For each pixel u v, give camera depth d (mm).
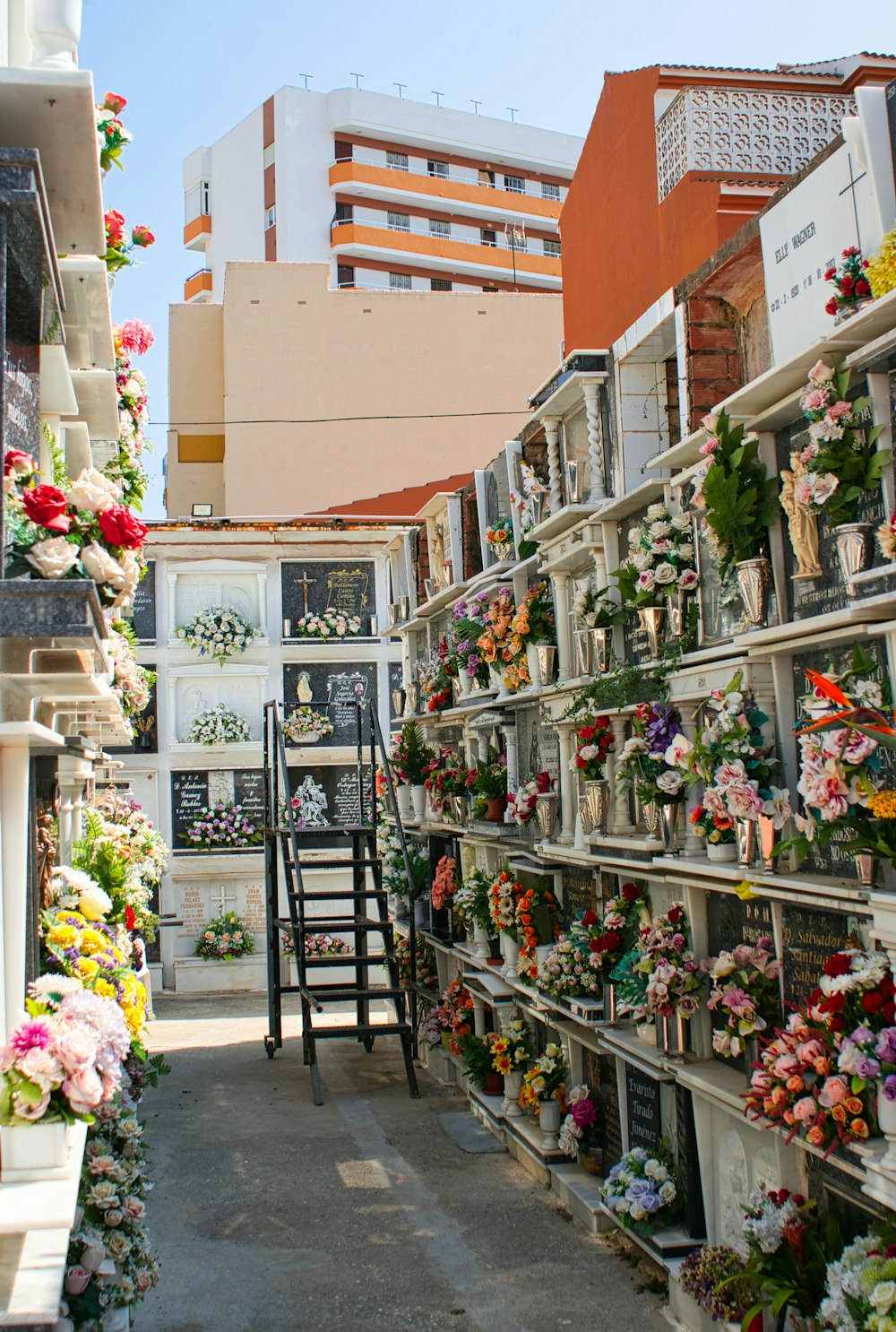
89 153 4387
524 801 9258
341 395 22312
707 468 6121
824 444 4762
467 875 11969
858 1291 4262
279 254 36406
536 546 9680
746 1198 5941
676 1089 6656
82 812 8195
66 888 5707
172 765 18188
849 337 4625
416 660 15195
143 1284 5668
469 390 22688
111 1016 4031
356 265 37188
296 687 18703
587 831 7777
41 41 4242
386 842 15156
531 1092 8969
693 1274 5695
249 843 18047
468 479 21438
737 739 5426
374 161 37625
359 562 19109
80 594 3461
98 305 5508
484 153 39406
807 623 4930
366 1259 7316
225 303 22406
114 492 4973
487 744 11414
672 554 6590
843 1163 4551
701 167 10078
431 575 13602
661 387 7965
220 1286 6969
